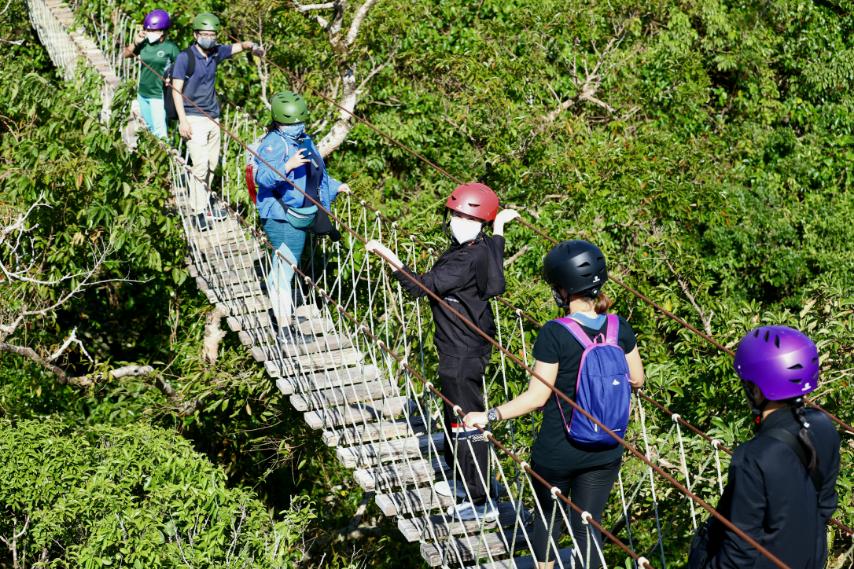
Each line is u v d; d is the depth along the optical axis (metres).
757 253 16.30
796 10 20.05
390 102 14.28
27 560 7.86
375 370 6.27
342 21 12.09
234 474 11.91
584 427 3.96
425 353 8.06
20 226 9.23
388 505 5.25
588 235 11.25
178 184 8.94
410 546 11.70
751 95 18.86
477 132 13.45
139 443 7.46
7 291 9.89
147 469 7.31
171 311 12.42
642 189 11.96
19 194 9.67
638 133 14.64
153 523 6.76
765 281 16.94
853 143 19.41
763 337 3.31
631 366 4.19
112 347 13.89
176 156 8.74
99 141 9.01
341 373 6.33
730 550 3.20
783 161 18.52
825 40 20.11
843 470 7.18
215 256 7.53
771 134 18.52
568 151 12.24
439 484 5.25
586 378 3.94
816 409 3.38
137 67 10.52
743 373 3.34
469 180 13.41
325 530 11.93
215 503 7.00
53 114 9.67
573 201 11.79
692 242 12.91
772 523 3.16
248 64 13.43
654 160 12.71
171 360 12.57
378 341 5.49
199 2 13.30
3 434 7.64
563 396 3.79
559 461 4.05
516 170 12.49
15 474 7.40
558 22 15.39
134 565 6.56
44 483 7.38
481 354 5.05
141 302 13.58
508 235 12.15
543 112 13.71
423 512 5.16
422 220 9.62
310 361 6.23
